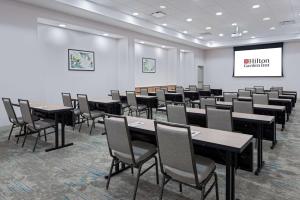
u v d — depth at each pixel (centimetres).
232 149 182
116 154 245
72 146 411
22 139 454
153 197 237
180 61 1348
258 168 296
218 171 302
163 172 206
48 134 490
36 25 606
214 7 692
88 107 491
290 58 1180
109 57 920
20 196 241
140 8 702
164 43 1104
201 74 1469
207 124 316
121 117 223
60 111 389
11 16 558
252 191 249
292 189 254
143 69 1105
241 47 1313
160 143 194
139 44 1074
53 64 727
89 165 324
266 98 542
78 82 807
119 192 248
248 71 1302
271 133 395
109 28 812
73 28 751
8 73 560
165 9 711
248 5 672
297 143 428
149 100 649
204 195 195
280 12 741
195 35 1132
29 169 310
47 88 714
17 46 573
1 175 291
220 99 665
